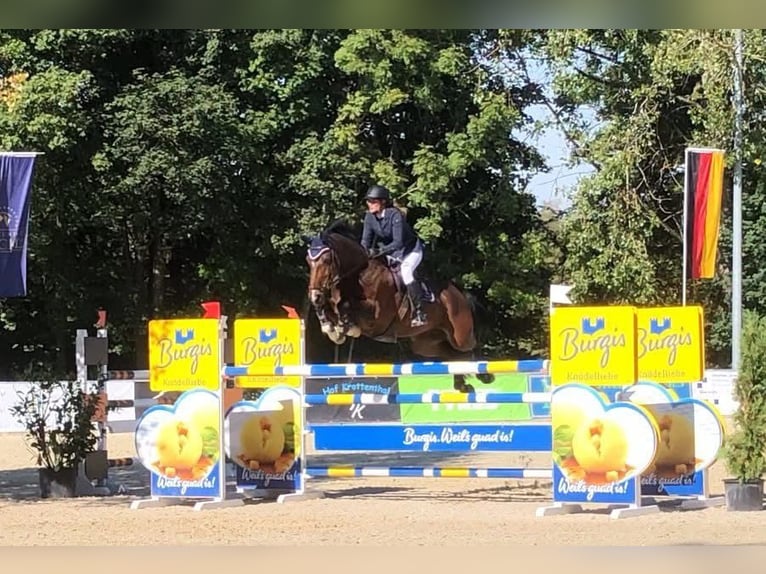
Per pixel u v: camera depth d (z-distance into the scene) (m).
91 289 29.08
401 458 16.47
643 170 25.92
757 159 22.16
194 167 24.89
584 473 10.30
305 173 26.91
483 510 10.72
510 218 29.67
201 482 11.32
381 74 26.81
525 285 30.03
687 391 11.00
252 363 12.54
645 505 10.55
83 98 25.20
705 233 18.20
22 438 20.97
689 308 10.59
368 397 11.66
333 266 10.36
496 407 19.08
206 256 30.17
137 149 24.81
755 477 10.41
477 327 12.14
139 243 28.94
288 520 10.02
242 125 26.05
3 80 23.95
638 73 25.59
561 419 10.41
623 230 24.69
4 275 13.38
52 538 8.95
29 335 31.30
